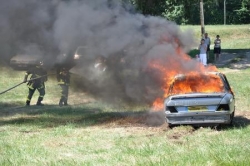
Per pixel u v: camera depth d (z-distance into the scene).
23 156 10.59
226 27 63.38
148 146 10.88
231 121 13.49
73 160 9.85
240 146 10.51
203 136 12.11
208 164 8.85
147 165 9.13
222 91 13.84
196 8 68.88
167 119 13.32
